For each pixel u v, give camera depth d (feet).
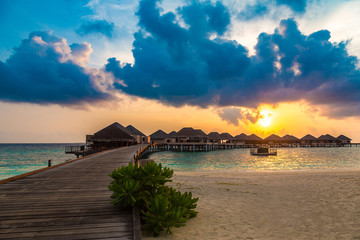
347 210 23.71
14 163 128.06
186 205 19.08
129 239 12.25
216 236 16.65
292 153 199.82
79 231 13.11
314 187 36.24
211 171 67.36
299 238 16.66
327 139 328.90
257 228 18.57
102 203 18.56
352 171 63.10
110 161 55.01
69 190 23.36
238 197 29.94
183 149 240.32
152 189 17.92
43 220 14.69
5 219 14.79
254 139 285.02
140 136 239.50
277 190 34.30
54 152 247.50
